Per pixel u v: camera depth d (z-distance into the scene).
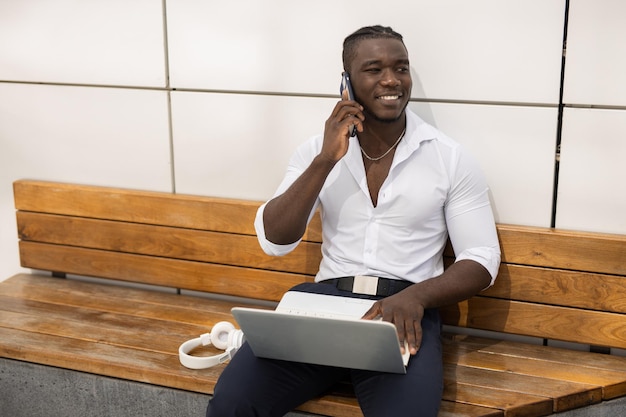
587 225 2.56
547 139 2.53
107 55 2.92
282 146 2.80
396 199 2.44
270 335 2.18
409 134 2.44
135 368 2.51
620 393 2.41
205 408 2.47
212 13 2.76
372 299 2.44
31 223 3.16
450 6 2.52
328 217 2.55
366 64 2.34
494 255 2.42
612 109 2.45
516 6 2.46
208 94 2.84
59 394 2.65
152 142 2.96
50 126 3.08
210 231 2.91
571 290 2.56
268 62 2.74
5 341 2.69
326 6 2.64
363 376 2.26
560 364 2.52
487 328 2.67
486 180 2.62
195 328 2.78
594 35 2.41
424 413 2.13
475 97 2.57
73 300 3.00
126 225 3.03
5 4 3.00
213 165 2.91
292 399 2.29
